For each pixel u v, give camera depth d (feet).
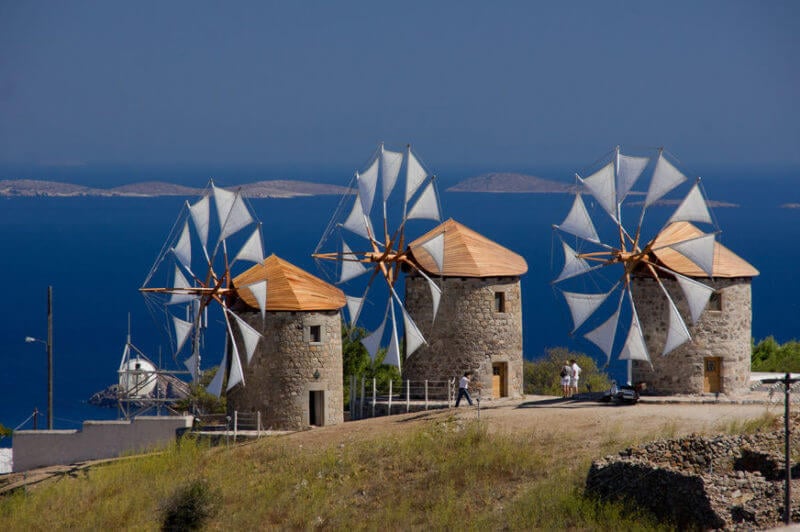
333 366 380.58
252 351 370.73
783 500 226.58
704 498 229.66
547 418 327.67
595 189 362.53
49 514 314.55
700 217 347.15
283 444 338.75
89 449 382.22
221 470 322.96
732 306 359.25
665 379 358.02
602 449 288.92
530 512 256.73
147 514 302.66
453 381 386.11
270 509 291.58
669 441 261.85
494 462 291.38
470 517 265.95
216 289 380.58
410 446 312.29
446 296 387.55
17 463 383.65
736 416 310.04
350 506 286.87
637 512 241.96
